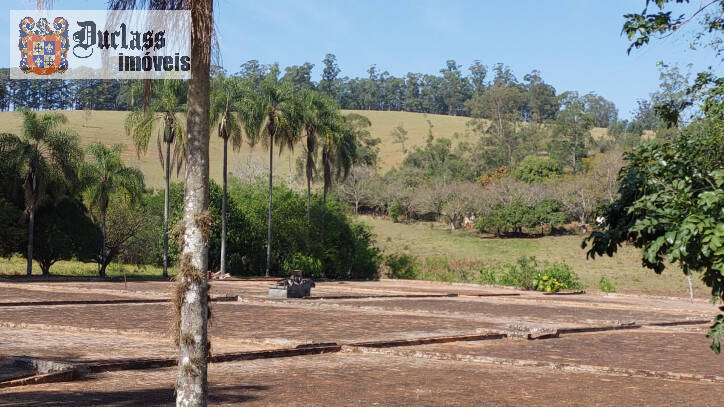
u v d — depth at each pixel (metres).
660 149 6.43
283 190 51.66
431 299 31.25
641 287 47.56
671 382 11.88
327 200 52.81
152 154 94.25
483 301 31.00
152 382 10.04
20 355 12.03
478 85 197.38
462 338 16.61
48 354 12.23
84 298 24.89
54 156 38.25
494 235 75.25
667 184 6.20
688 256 5.76
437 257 63.25
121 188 41.12
